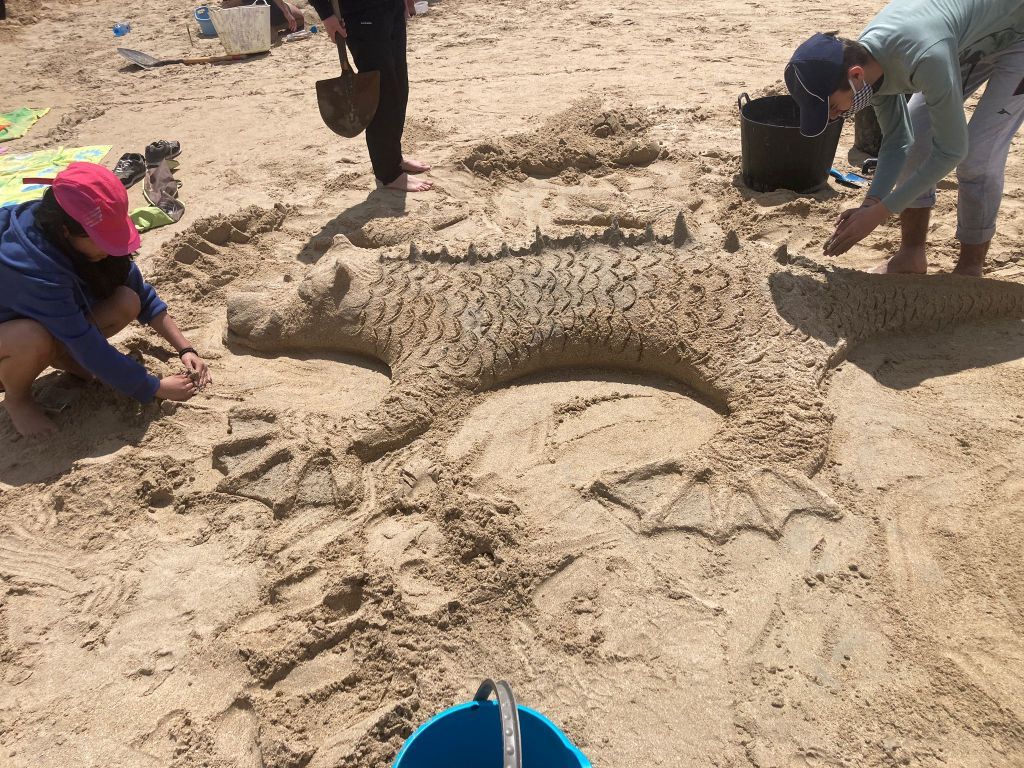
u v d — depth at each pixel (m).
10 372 3.56
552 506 3.26
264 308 4.40
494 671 2.66
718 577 2.92
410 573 3.00
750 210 5.52
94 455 3.59
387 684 2.65
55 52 10.95
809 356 3.80
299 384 4.11
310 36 10.94
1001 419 3.59
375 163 6.05
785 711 2.49
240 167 6.77
